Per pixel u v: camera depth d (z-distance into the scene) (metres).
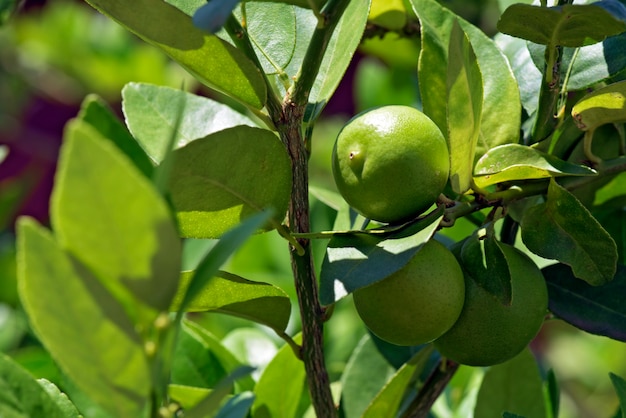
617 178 0.74
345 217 0.75
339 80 0.69
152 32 0.64
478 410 0.78
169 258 0.55
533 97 0.75
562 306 0.70
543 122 0.70
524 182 0.69
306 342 0.69
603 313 0.70
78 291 0.55
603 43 0.72
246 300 0.68
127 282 0.55
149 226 0.54
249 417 0.75
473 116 0.66
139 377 0.56
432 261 0.65
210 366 0.79
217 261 0.56
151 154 0.71
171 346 0.57
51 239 0.54
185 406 0.70
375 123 0.65
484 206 0.68
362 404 0.79
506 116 0.70
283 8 0.69
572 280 0.71
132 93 0.72
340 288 0.63
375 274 0.63
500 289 0.66
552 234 0.68
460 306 0.66
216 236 0.66
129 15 0.63
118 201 0.54
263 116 0.66
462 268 0.68
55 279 0.54
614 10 0.64
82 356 0.56
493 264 0.67
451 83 0.64
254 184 0.64
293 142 0.66
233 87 0.65
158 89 0.73
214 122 0.73
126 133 0.73
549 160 0.68
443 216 0.67
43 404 0.60
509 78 0.71
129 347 0.56
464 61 0.64
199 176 0.63
